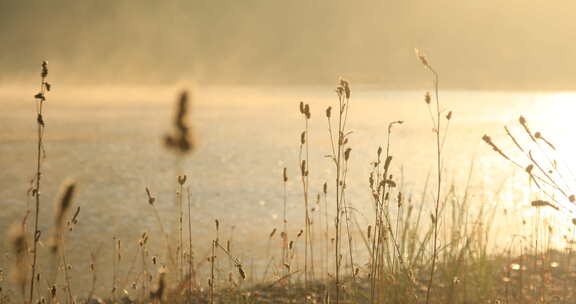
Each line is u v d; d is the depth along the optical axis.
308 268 10.95
